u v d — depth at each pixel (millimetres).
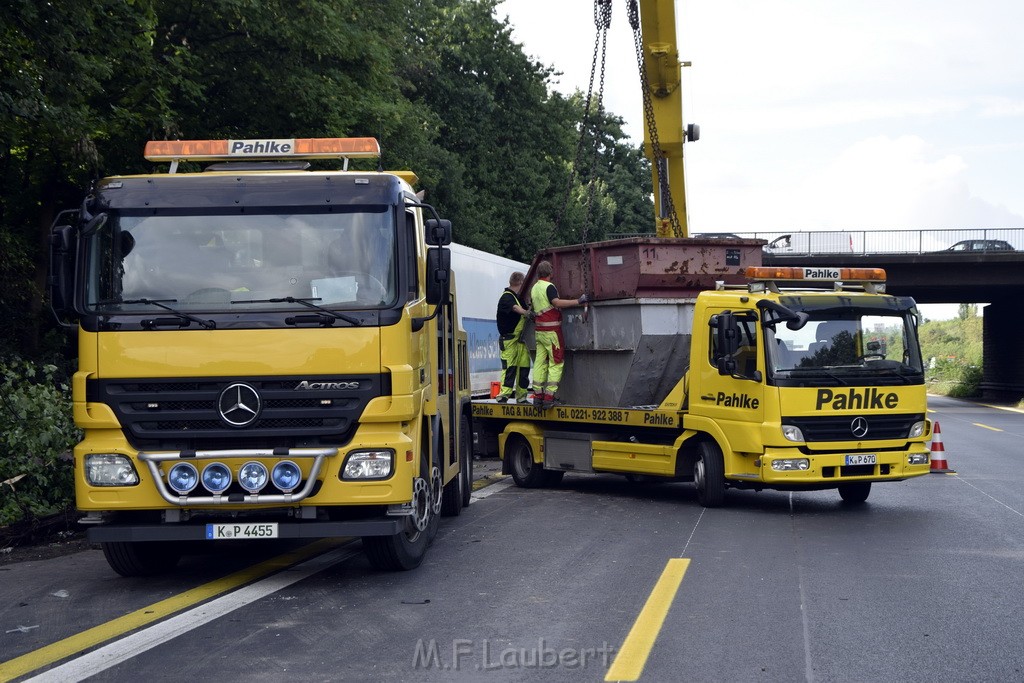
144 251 7844
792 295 11977
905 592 7641
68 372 21531
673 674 5578
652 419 13094
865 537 10242
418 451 8133
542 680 5477
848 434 11875
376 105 25500
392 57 28188
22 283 21000
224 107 24344
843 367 11922
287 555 9383
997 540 10078
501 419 15656
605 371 14180
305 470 7594
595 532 10539
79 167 19453
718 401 12289
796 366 11797
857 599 7406
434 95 47031
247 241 7875
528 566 8680
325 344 7672
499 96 49656
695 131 17938
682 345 13562
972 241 48438
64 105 14953
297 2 22750
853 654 5969
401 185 8219
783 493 14180
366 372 7684
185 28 22766
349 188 7984
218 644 6242
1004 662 5805
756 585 7883
